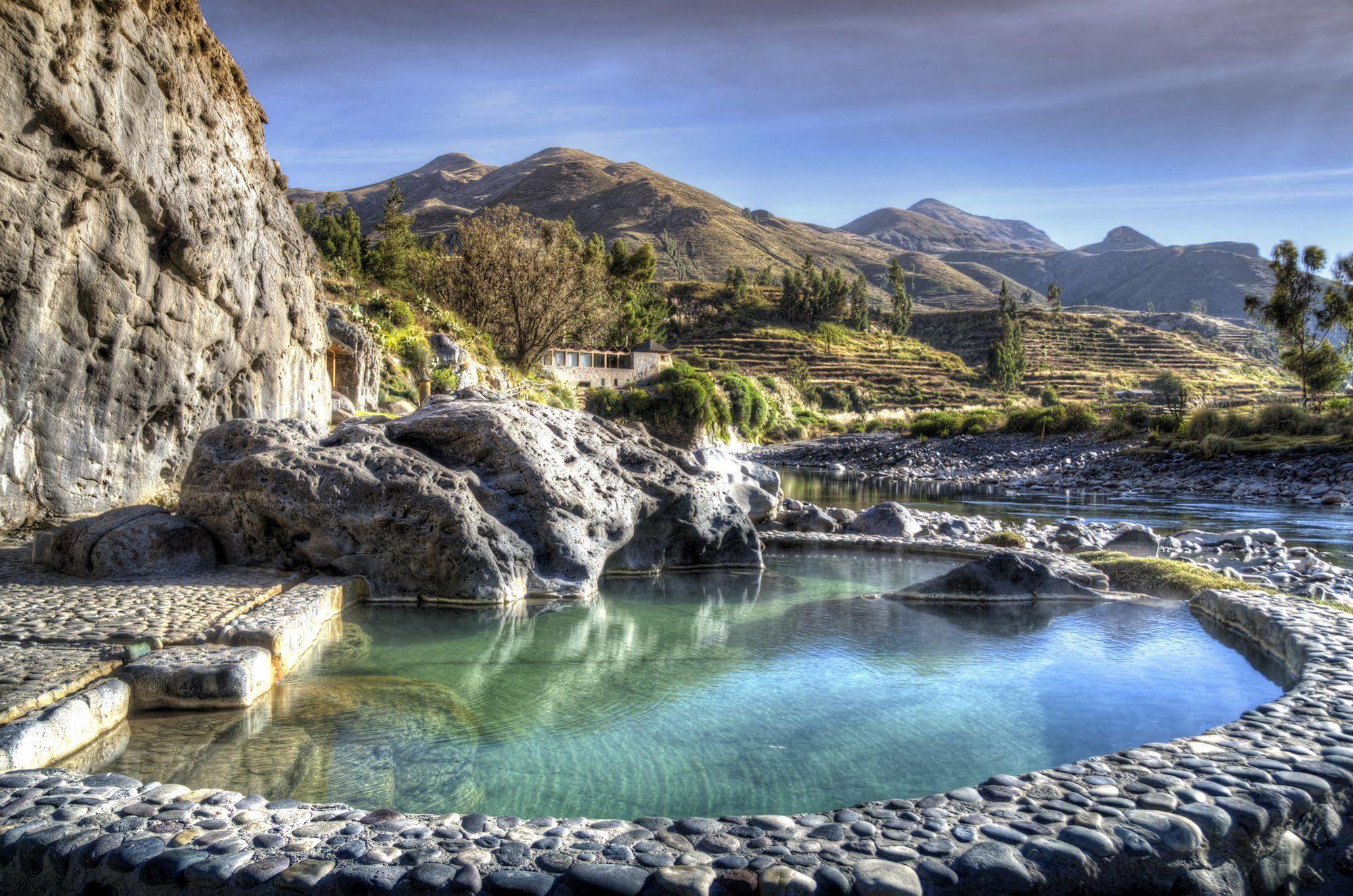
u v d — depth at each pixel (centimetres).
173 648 572
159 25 1077
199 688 525
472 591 882
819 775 464
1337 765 404
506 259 4259
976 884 309
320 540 874
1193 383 10144
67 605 661
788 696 604
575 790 441
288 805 368
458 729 528
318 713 538
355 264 4219
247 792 425
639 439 1287
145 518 845
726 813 416
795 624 831
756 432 7056
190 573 827
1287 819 363
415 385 2905
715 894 299
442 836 338
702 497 1189
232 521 885
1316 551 1628
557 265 4334
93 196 965
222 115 1284
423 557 882
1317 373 4900
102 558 787
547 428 1120
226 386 1375
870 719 555
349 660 665
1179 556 1507
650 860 318
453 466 1011
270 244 1529
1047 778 393
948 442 5616
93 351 1005
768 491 1703
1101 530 1844
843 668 675
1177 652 730
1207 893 330
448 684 616
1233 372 11756
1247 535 1656
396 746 495
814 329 12544
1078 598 954
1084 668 675
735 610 897
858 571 1170
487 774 459
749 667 675
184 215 1135
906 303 14475
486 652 708
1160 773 396
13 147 840
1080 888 318
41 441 959
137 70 1017
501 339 4338
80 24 894
